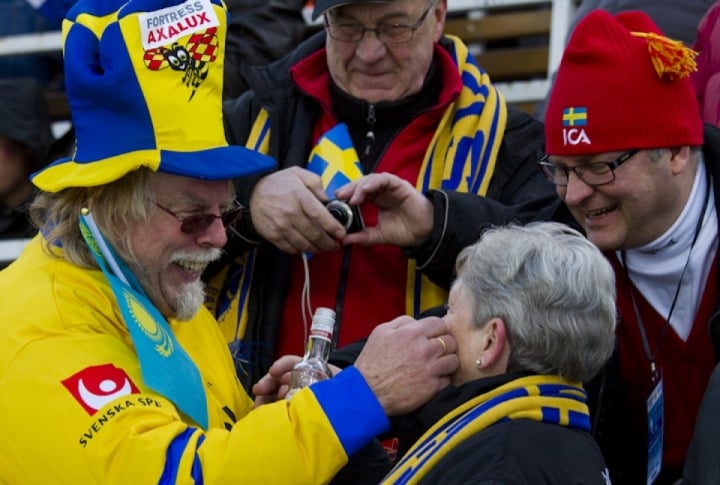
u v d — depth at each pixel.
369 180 6.65
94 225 5.43
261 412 5.28
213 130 5.48
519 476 4.92
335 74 7.16
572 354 5.25
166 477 5.09
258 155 5.58
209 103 5.50
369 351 5.47
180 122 5.39
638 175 5.98
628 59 6.01
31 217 5.81
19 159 8.80
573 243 5.38
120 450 5.11
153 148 5.35
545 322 5.23
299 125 7.24
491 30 9.33
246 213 6.81
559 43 8.77
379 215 6.77
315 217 6.64
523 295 5.27
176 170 5.33
